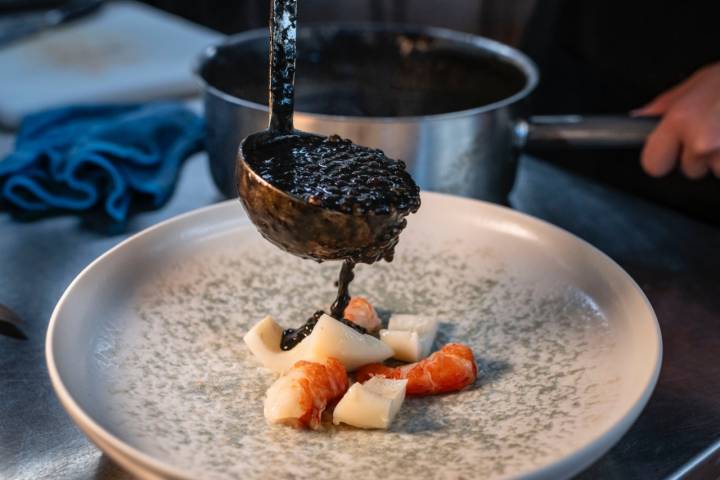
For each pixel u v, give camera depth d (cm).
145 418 54
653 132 80
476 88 89
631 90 107
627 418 51
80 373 55
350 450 53
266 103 87
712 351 67
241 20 149
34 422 59
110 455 49
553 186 90
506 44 121
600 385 56
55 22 138
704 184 101
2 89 112
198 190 89
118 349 59
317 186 56
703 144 81
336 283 64
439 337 64
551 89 116
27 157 87
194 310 64
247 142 58
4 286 72
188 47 133
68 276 74
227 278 66
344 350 59
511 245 68
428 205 71
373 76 91
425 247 70
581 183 91
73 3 147
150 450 51
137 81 116
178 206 86
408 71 91
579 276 64
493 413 56
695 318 70
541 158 112
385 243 56
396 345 62
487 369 60
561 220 84
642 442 58
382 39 90
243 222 69
